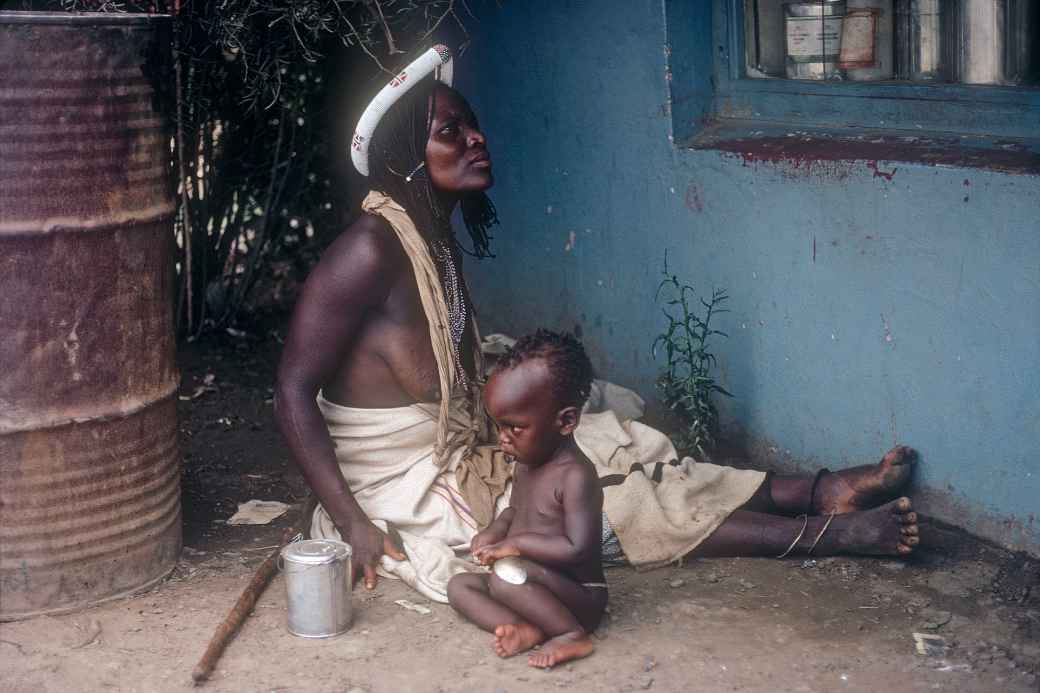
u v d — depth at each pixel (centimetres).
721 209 465
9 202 341
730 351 475
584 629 346
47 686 327
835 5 445
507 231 578
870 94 434
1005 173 370
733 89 482
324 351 382
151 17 359
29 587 365
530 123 549
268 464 494
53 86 340
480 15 561
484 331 607
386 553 383
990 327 381
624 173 507
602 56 503
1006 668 329
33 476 358
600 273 531
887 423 419
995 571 381
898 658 336
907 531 383
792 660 335
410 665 335
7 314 347
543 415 338
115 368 366
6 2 468
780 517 401
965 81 412
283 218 645
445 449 394
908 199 398
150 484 381
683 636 349
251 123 609
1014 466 382
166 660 339
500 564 340
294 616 351
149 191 368
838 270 425
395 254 382
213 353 620
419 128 382
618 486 396
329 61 611
